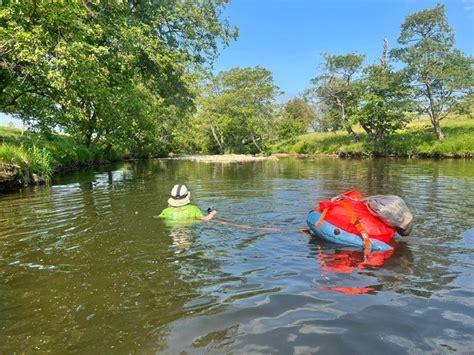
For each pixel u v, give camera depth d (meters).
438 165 23.05
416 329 3.23
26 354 2.94
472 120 43.81
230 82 58.28
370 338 3.10
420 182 13.57
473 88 37.19
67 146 23.08
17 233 6.62
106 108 23.25
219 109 58.41
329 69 48.56
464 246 5.54
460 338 3.09
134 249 5.57
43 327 3.35
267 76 57.25
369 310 3.59
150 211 8.38
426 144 35.66
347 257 5.13
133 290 4.11
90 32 14.16
